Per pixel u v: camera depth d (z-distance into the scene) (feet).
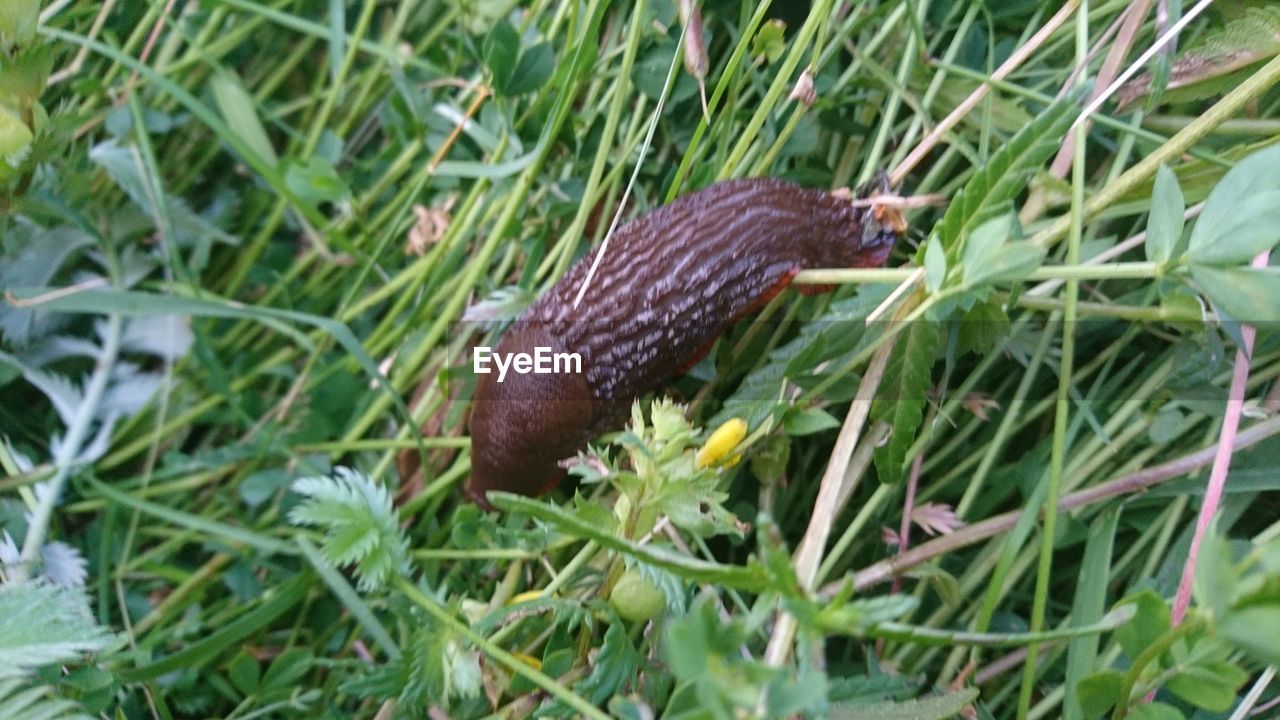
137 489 1.39
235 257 1.49
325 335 1.43
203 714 1.31
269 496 1.39
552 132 1.27
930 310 1.12
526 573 1.28
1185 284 1.10
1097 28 1.29
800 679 0.98
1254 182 1.07
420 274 1.38
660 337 1.23
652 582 1.11
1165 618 1.05
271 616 1.26
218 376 1.39
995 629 1.26
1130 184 1.18
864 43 1.33
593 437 1.27
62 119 1.29
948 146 1.33
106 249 1.41
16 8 1.18
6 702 1.10
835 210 1.24
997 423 1.31
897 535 1.28
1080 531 1.23
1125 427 1.27
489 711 1.20
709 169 1.28
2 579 1.25
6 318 1.37
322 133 1.47
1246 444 1.20
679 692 1.03
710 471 1.11
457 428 1.37
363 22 1.42
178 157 1.48
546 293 1.26
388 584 1.13
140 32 1.41
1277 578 0.98
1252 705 1.17
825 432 1.32
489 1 1.42
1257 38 1.21
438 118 1.42
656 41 1.31
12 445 1.37
